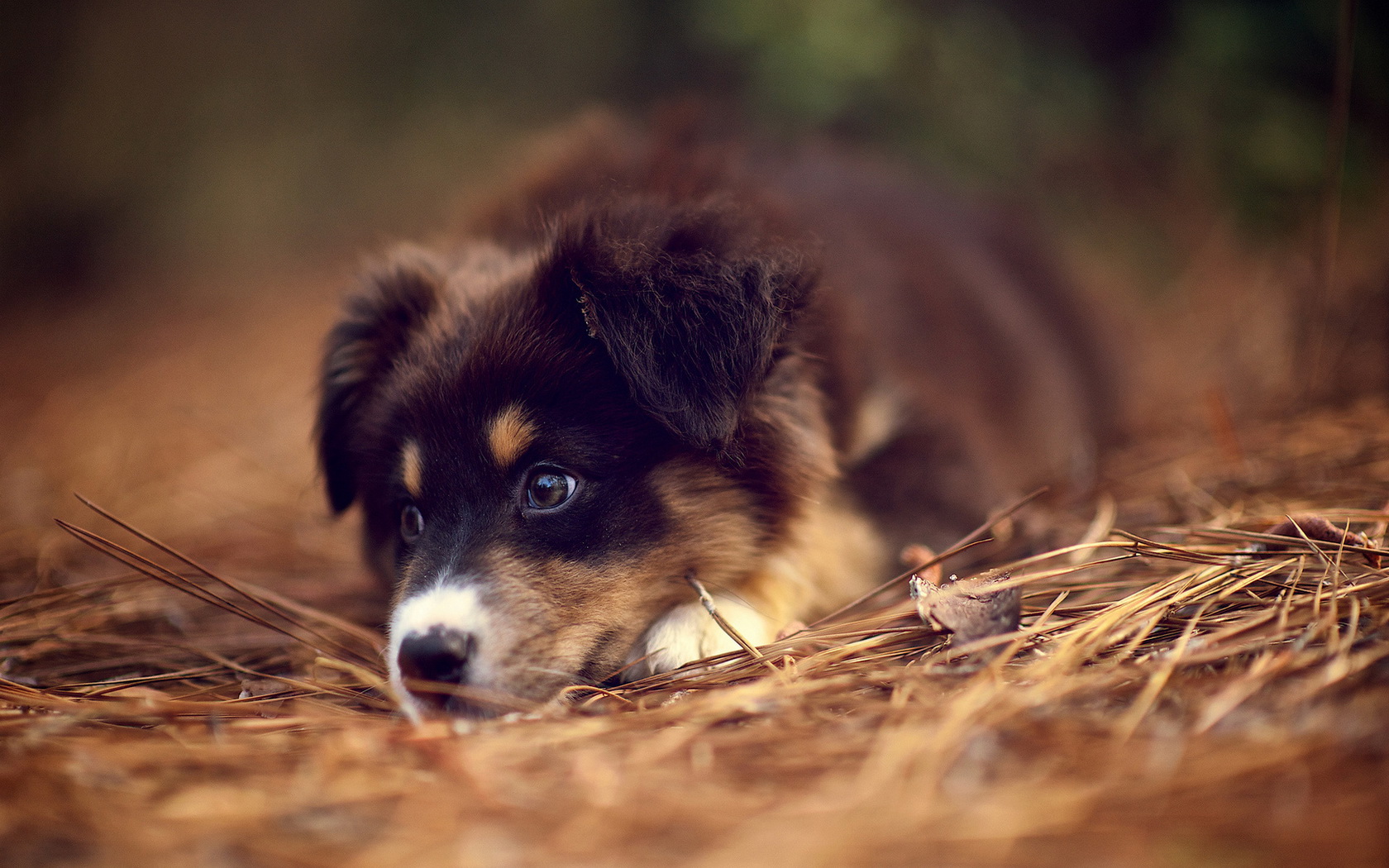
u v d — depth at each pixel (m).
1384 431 1.19
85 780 0.94
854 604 1.04
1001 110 1.98
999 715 0.94
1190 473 1.20
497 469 1.05
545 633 1.03
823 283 1.09
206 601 1.07
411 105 2.69
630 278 1.04
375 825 0.91
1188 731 0.93
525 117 2.48
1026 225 1.48
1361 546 1.01
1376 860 0.88
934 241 1.31
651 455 1.06
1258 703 0.94
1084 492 1.21
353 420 1.13
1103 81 2.04
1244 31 1.88
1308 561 1.02
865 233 1.26
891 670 0.98
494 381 1.06
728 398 1.04
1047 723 0.93
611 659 1.05
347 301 1.14
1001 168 1.98
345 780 0.93
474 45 2.61
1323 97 1.85
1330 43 1.83
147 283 2.72
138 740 0.96
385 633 1.08
